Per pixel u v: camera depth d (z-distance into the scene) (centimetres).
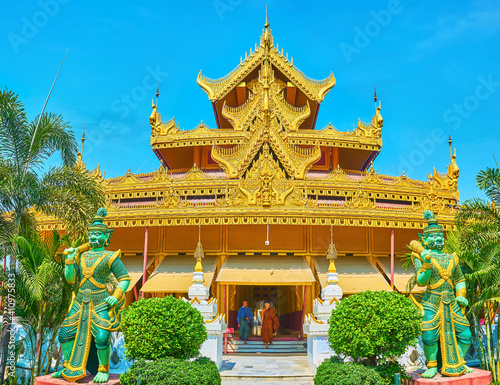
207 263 2839
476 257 1889
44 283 1522
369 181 3253
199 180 3072
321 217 2612
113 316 1370
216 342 1816
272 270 2691
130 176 3300
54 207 1706
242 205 2634
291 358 2198
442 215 2817
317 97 4175
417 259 1507
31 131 1792
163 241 2959
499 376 1888
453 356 1415
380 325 1314
